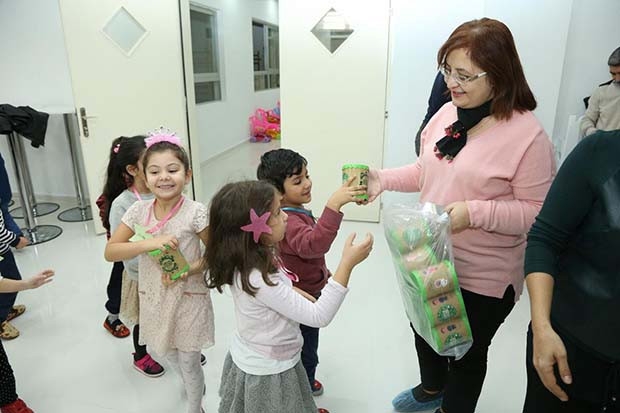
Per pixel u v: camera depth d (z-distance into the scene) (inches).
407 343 90.5
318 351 87.8
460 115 49.8
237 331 51.4
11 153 139.9
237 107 291.7
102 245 141.0
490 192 48.8
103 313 102.3
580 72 123.8
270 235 46.9
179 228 60.7
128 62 140.4
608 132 35.4
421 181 58.9
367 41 143.0
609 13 117.6
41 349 89.4
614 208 33.7
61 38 162.4
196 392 66.2
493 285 52.1
